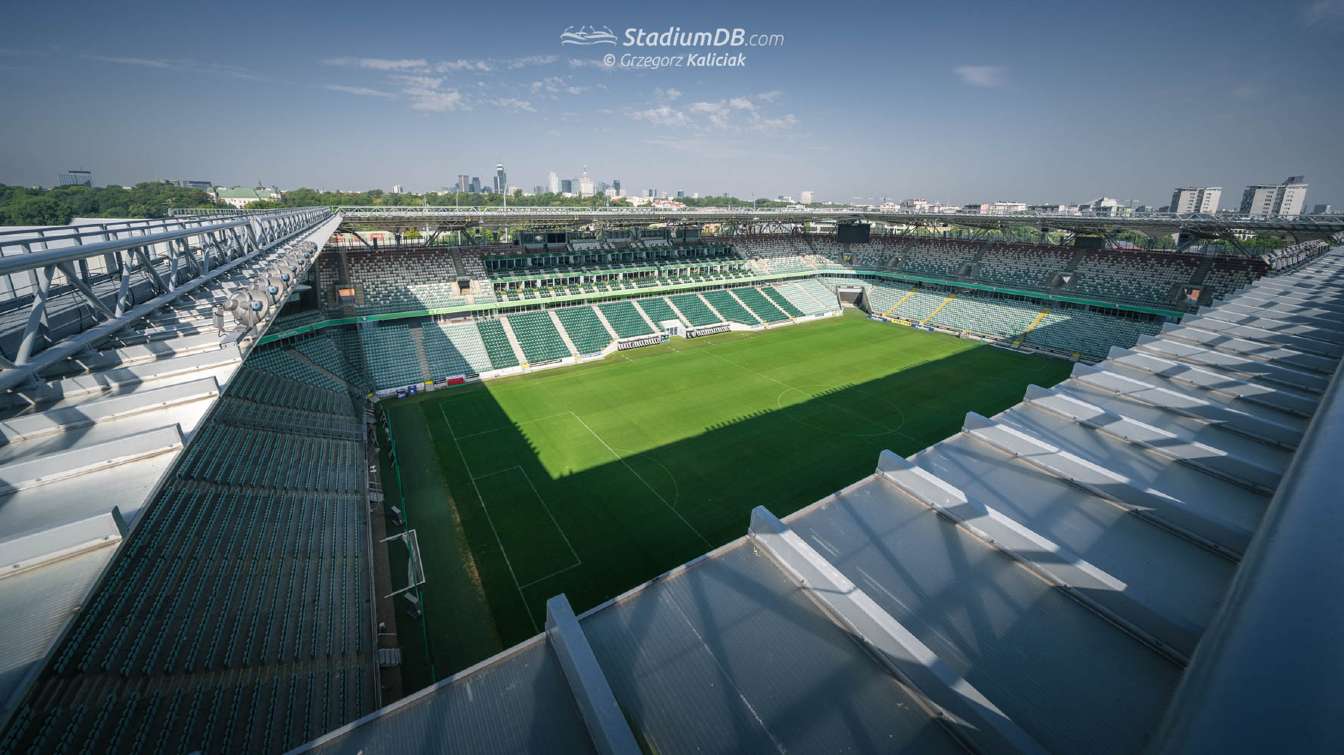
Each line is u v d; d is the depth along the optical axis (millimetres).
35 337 10781
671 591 7645
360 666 18641
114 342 14289
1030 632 6902
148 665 15047
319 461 30125
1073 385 14023
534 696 6363
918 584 7664
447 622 22312
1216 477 10023
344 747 5832
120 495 8172
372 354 48438
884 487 9906
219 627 17250
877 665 6551
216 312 14945
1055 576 7645
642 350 59469
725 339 64750
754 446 37031
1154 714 5855
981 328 67000
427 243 63656
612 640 6883
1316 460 5234
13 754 12117
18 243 10414
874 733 5770
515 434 38562
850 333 68438
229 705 15039
